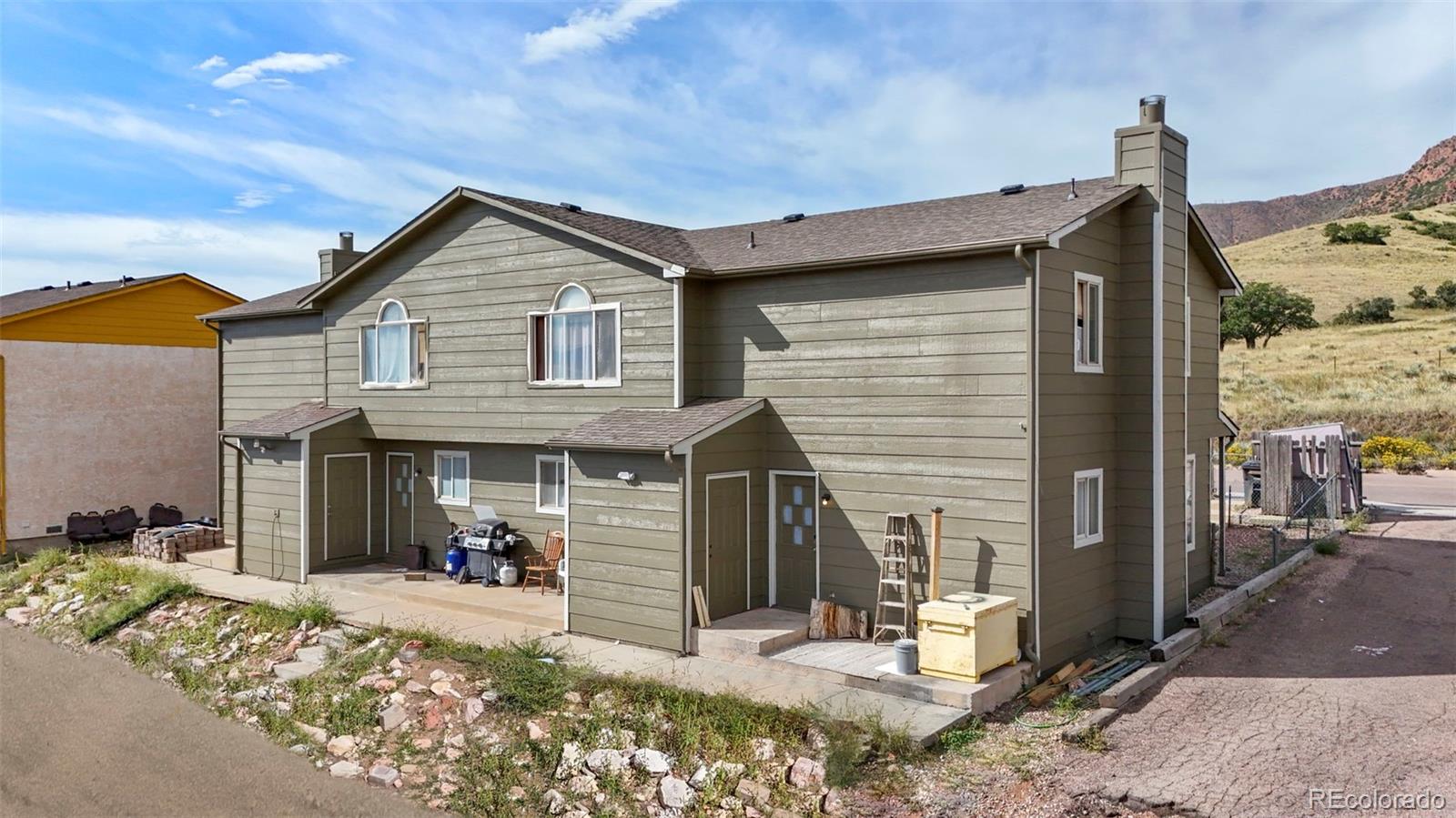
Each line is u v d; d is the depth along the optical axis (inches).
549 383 622.8
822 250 537.6
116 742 441.1
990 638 435.2
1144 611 538.0
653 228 705.0
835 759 357.7
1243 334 2347.4
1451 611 564.1
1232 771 354.9
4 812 374.9
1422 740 379.6
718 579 525.7
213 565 772.0
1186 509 585.3
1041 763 366.0
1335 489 857.5
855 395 516.7
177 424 951.0
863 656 474.3
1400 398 1498.5
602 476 536.4
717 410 542.3
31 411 848.9
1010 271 463.8
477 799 366.9
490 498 686.5
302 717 453.1
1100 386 530.0
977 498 474.6
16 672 548.4
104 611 642.2
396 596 641.6
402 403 709.9
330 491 717.3
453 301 676.7
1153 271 534.9
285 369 815.7
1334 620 560.4
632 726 401.4
